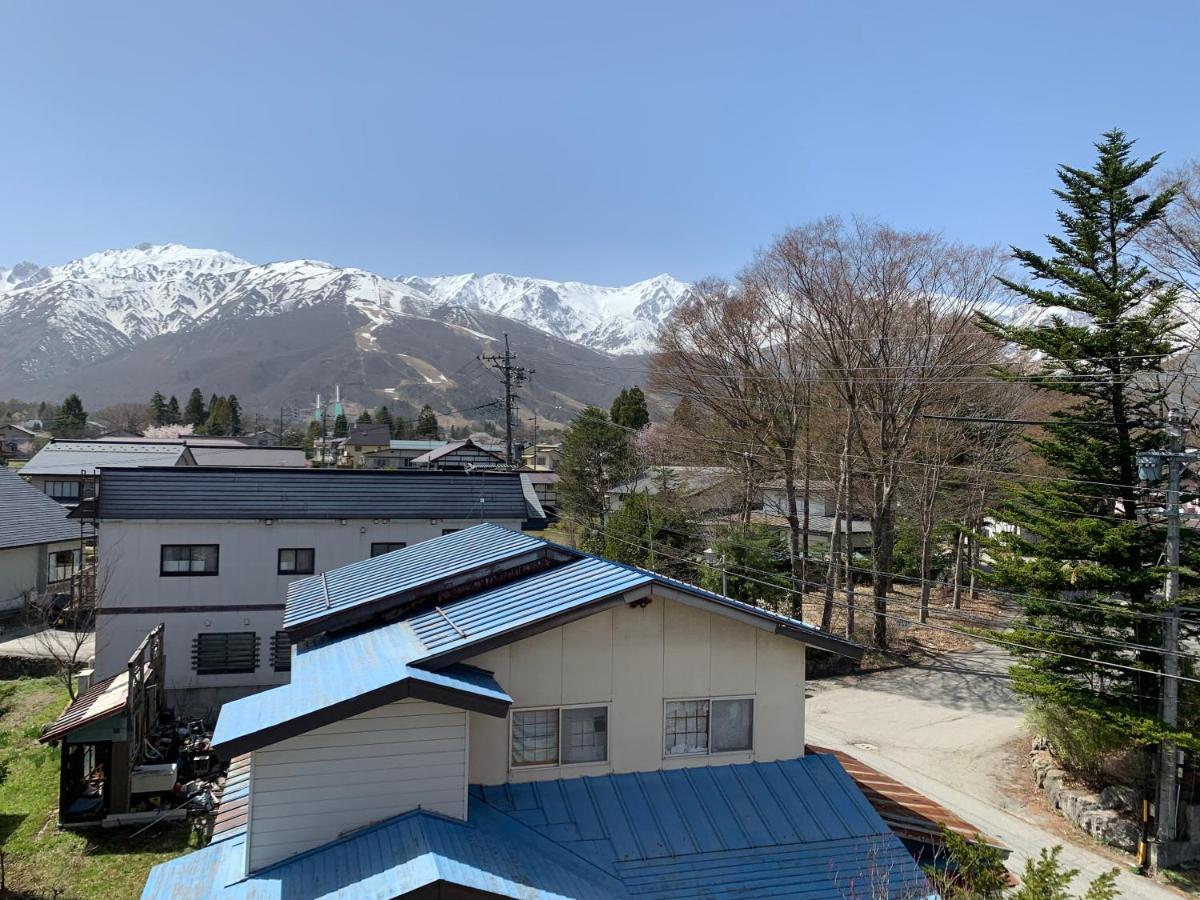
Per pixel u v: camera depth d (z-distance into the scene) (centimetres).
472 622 1018
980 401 3212
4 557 3216
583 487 4959
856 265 2952
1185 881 1482
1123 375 1627
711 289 3375
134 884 1273
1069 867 1526
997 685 2723
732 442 3597
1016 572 1727
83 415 11231
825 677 2830
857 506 3869
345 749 874
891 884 913
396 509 2266
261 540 2170
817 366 3188
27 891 1234
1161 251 2277
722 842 939
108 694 1616
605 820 948
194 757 1723
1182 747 1491
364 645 1046
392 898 729
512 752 995
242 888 801
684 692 1052
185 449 5447
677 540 3494
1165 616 1502
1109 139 1673
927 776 1953
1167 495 1648
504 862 827
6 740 1953
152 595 2097
